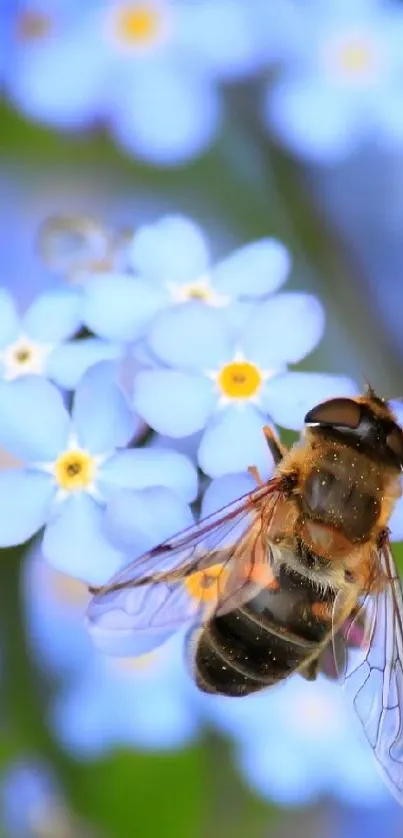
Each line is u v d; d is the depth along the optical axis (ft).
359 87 0.60
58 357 0.53
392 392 0.62
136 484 0.52
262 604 0.53
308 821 0.60
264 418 0.53
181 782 0.59
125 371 0.53
